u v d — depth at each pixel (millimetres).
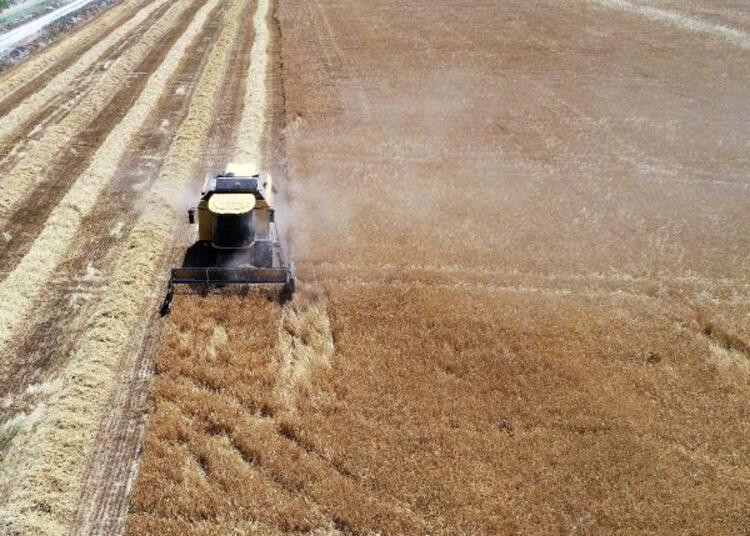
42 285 14969
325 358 12805
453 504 9914
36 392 11938
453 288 15406
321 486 10102
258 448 10625
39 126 23703
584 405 11875
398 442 10961
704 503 10047
